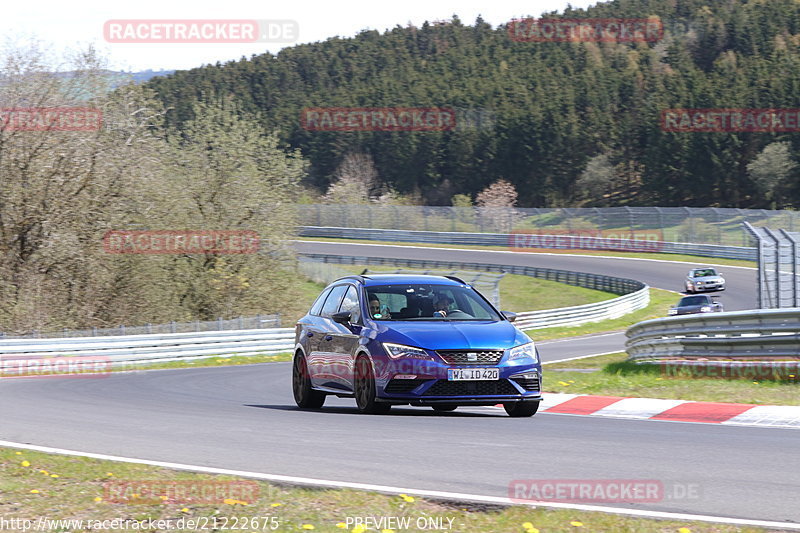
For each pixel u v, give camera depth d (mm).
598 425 32906
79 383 60125
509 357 34781
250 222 143375
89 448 28641
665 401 39531
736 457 25672
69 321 122688
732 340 53875
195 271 141250
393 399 34375
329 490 21219
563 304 183750
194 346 94312
